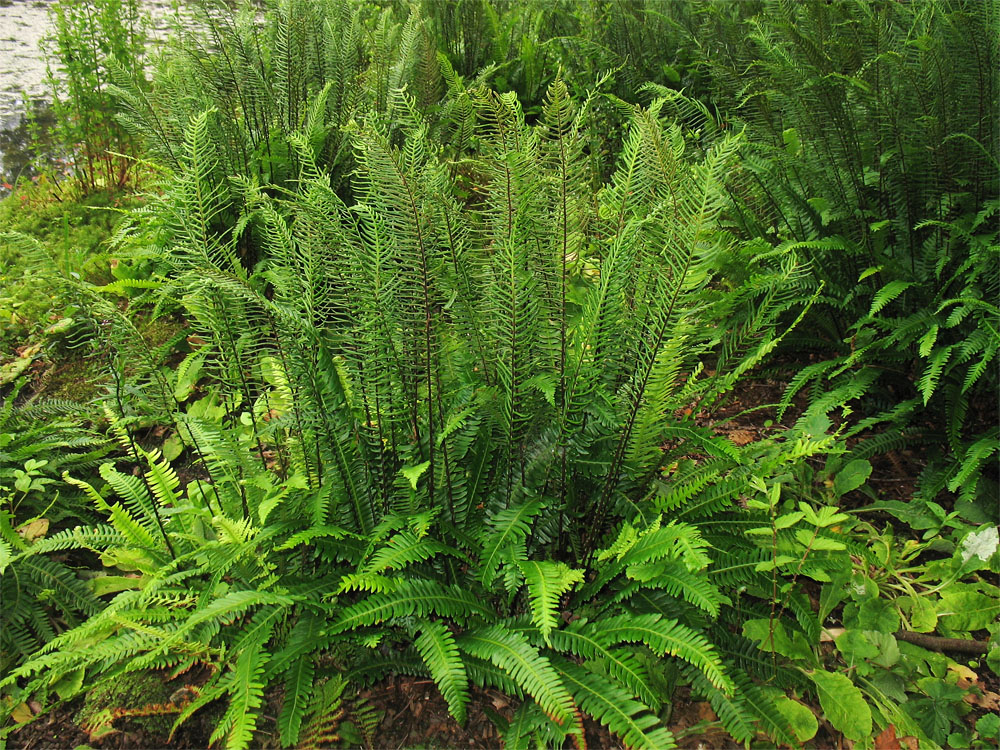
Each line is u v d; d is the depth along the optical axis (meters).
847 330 3.24
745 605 2.41
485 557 2.13
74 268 4.13
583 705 1.98
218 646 2.29
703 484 2.21
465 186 3.87
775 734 2.06
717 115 4.09
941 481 2.93
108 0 4.95
